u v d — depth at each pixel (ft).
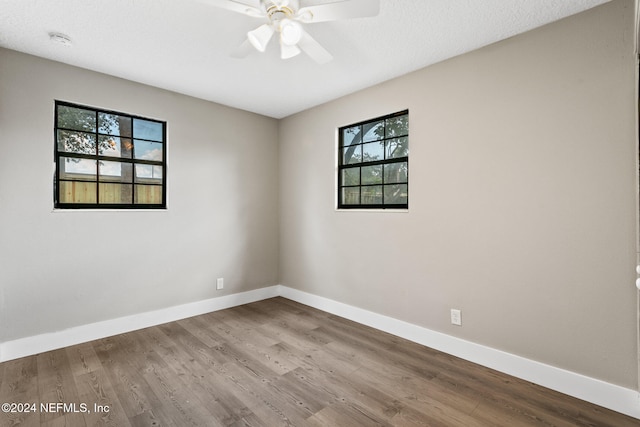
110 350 8.52
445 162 8.45
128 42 7.63
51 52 8.08
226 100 11.60
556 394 6.56
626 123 5.90
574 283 6.48
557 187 6.67
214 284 11.85
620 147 5.96
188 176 11.12
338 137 11.58
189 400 6.37
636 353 5.81
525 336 7.11
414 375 7.32
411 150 9.20
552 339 6.75
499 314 7.50
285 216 13.65
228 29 7.10
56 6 6.24
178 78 9.69
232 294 12.37
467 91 8.04
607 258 6.11
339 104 11.34
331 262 11.66
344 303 11.20
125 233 9.76
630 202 5.87
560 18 6.61
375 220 10.19
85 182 9.20
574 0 6.00
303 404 6.26
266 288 13.50
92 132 9.32
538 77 6.91
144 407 6.14
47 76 8.41
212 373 7.39
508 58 7.35
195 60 8.54
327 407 6.17
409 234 9.27
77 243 8.91
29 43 7.63
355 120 10.80
